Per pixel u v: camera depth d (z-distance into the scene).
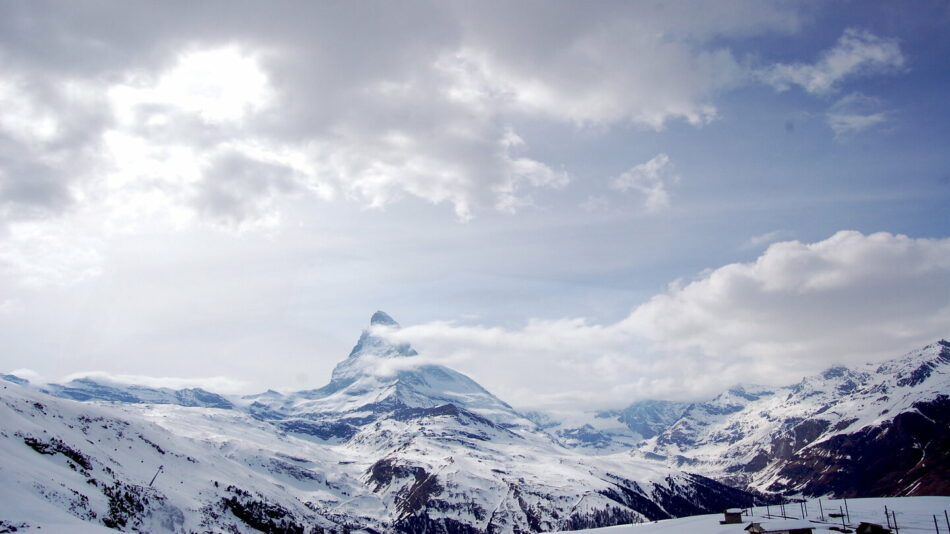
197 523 147.88
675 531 128.12
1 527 74.12
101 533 82.69
